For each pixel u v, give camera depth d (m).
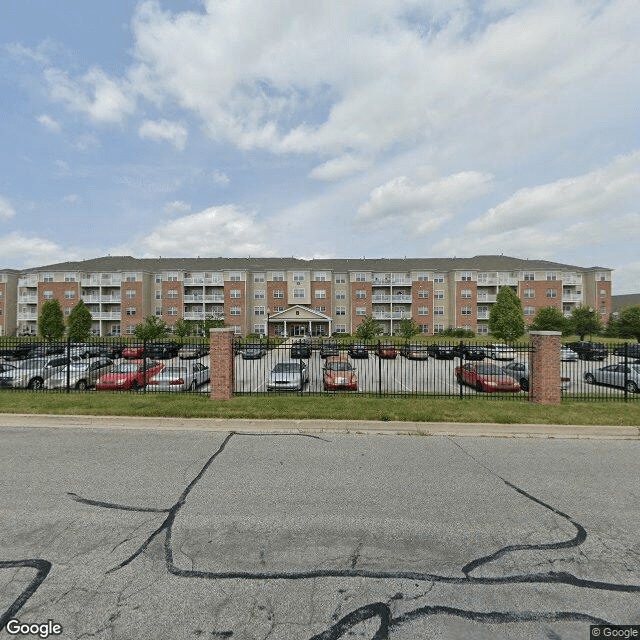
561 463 5.39
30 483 4.57
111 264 56.75
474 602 2.65
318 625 2.44
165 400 9.05
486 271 55.19
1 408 8.12
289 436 6.64
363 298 54.72
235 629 2.41
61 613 2.54
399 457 5.59
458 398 9.86
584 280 57.16
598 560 3.14
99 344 15.17
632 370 13.55
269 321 49.81
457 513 3.91
